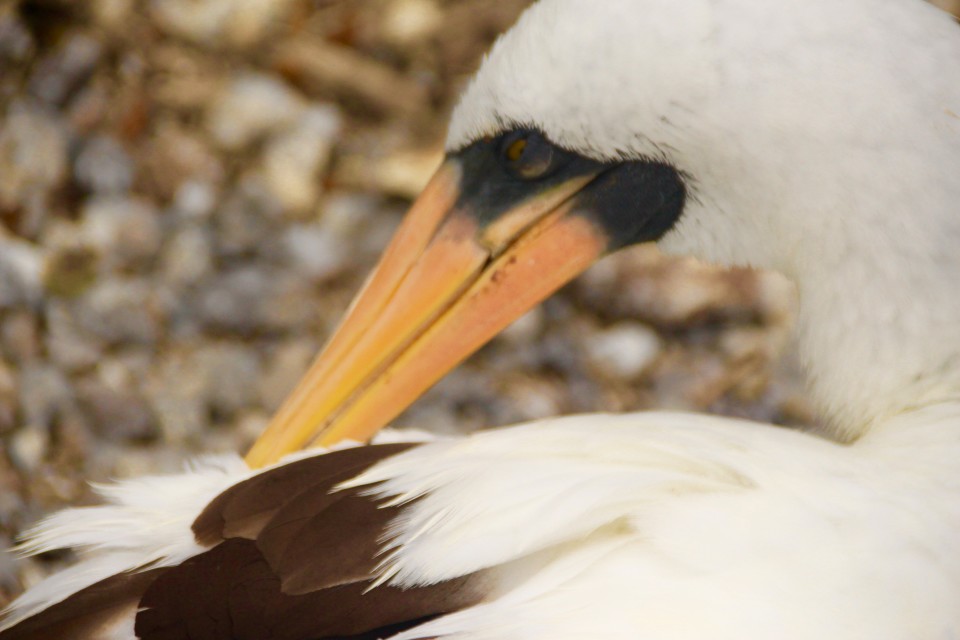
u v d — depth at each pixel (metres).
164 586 1.98
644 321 2.40
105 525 2.01
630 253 2.41
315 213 2.43
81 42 2.53
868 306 2.03
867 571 1.96
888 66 2.01
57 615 1.98
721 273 2.41
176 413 2.32
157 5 2.61
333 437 2.09
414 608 1.96
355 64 2.60
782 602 1.96
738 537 1.96
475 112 2.06
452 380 2.35
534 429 2.01
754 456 1.99
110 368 2.33
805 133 2.02
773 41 2.02
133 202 2.42
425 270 2.08
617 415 2.02
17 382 2.30
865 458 2.00
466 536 1.97
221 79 2.55
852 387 2.04
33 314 2.34
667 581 1.96
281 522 1.98
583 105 2.04
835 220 2.02
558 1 2.04
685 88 2.03
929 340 2.02
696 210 2.05
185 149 2.45
